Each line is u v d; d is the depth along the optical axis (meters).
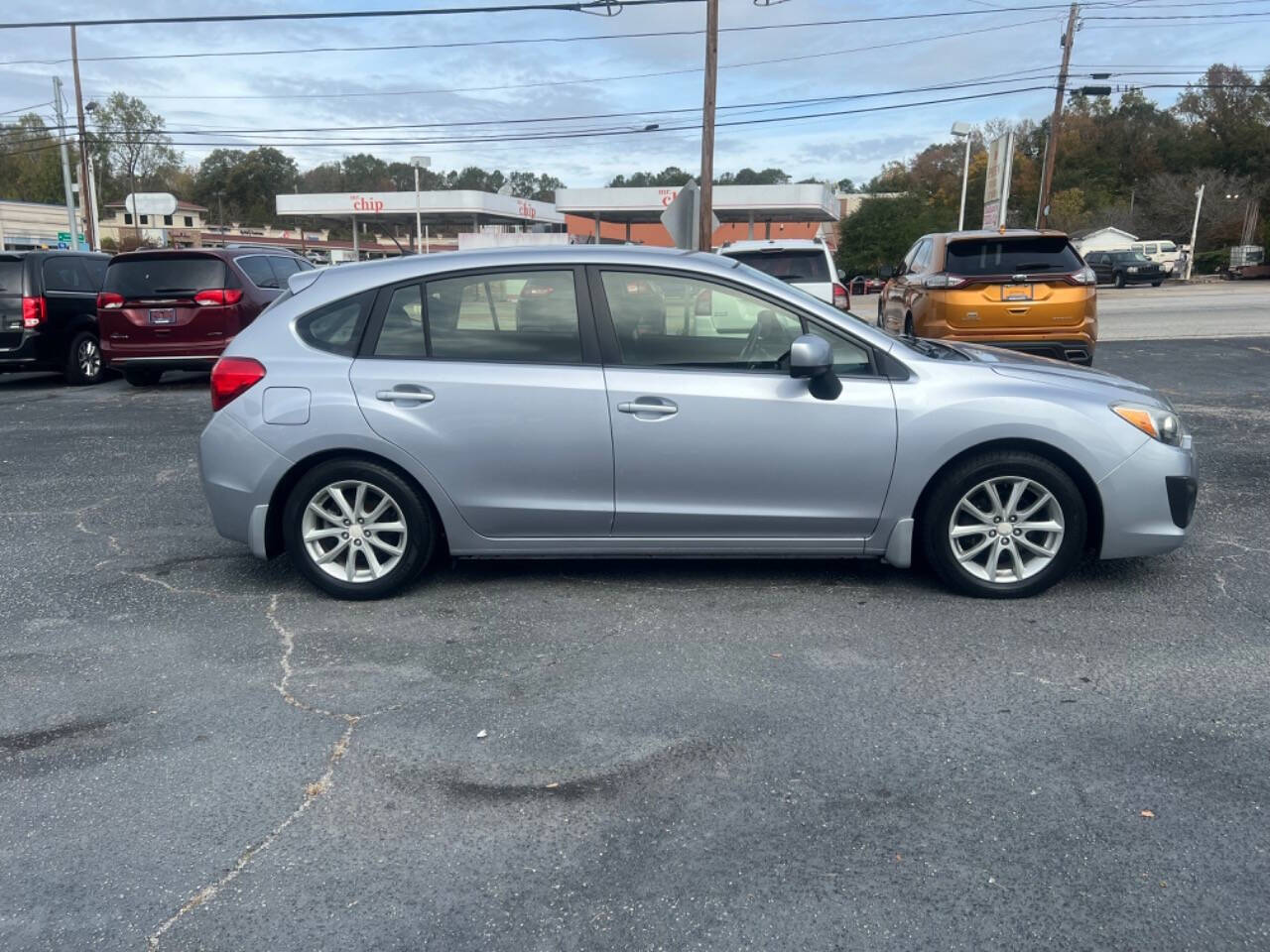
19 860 2.90
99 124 74.31
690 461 4.67
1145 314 22.20
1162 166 93.25
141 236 58.22
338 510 4.91
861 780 3.24
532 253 4.82
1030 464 4.63
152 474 7.80
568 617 4.68
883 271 13.95
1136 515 4.66
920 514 4.79
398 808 3.13
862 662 4.12
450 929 2.58
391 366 4.76
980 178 88.88
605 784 3.25
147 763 3.43
